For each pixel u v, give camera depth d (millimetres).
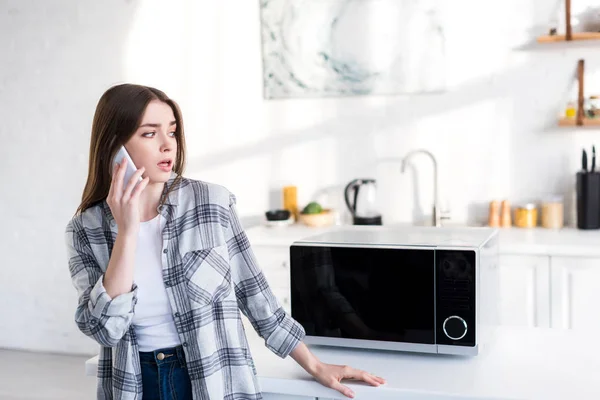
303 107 4371
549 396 1460
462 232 1956
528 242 3516
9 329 4965
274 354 1829
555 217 3895
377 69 4199
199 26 4500
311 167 4395
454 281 1678
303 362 1627
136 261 1553
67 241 1611
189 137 4602
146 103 1500
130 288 1464
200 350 1533
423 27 4098
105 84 4660
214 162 4574
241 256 1648
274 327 1639
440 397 1502
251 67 4441
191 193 1597
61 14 4672
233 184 4559
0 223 4910
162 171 1521
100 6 4617
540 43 3920
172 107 1590
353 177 4320
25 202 4852
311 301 1808
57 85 4723
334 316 1791
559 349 1776
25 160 4824
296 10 4309
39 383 4379
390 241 1795
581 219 3814
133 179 1446
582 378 1559
